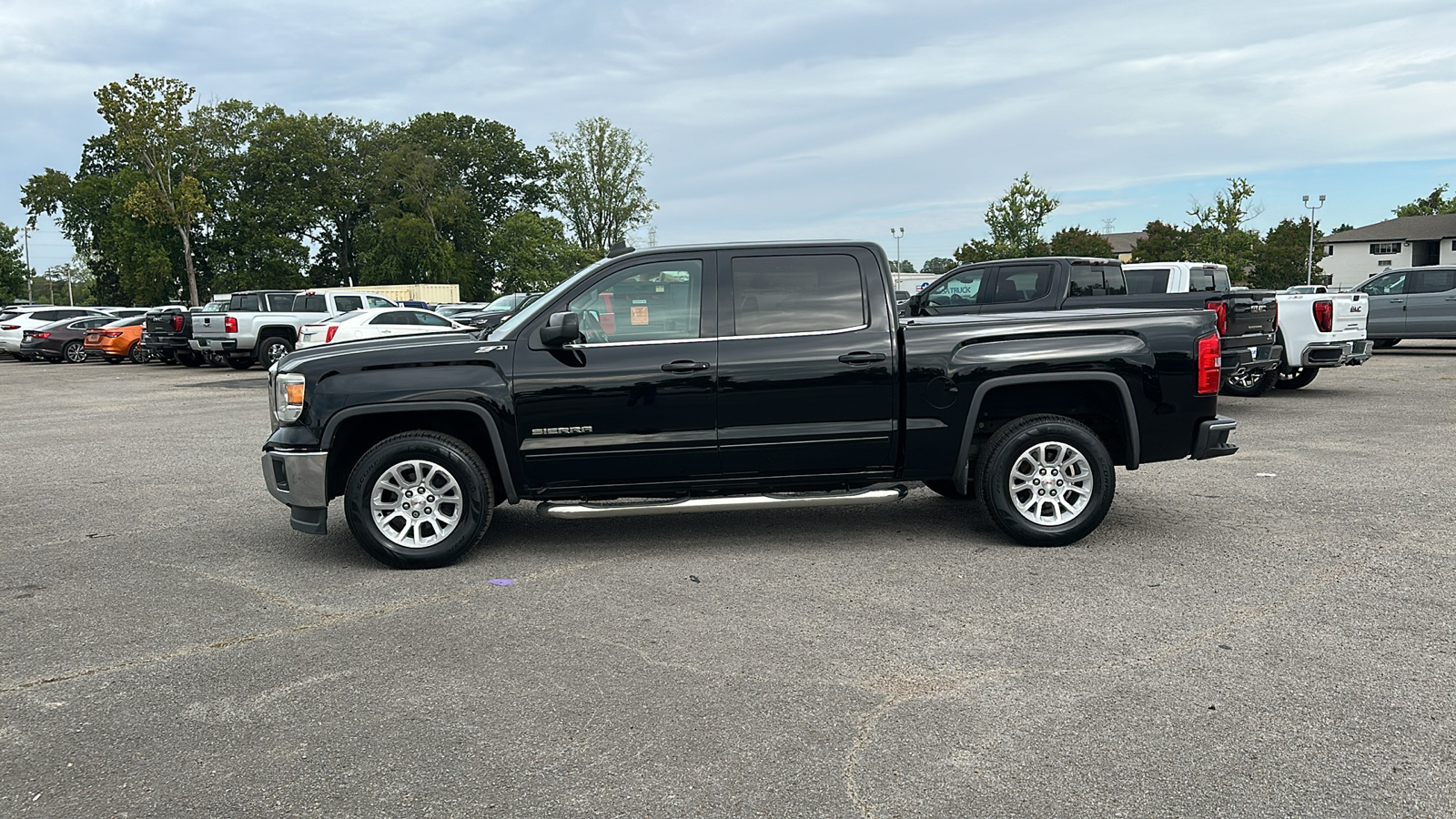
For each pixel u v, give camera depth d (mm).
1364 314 13523
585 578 5473
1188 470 8312
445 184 70562
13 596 5320
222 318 21984
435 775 3217
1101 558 5676
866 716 3598
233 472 9148
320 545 6379
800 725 3535
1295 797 2982
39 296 131375
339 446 5824
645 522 6824
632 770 3225
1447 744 3297
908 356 5844
